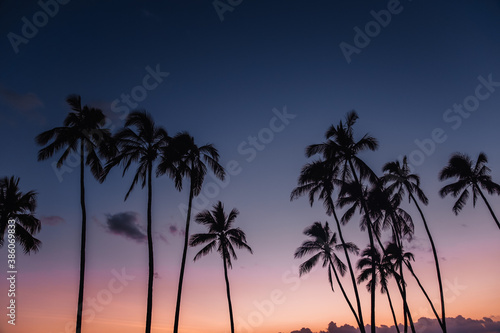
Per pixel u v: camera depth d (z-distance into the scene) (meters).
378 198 33.81
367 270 39.69
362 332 26.84
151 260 22.23
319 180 31.42
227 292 31.17
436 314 31.78
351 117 27.34
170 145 25.16
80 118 23.28
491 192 30.28
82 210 21.86
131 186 23.83
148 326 20.62
